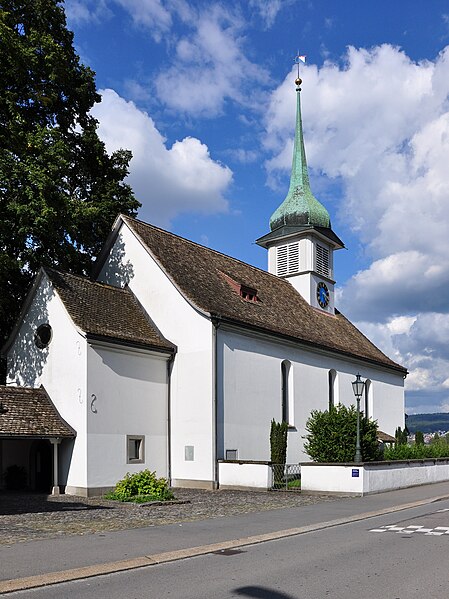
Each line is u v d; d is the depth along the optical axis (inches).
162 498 792.3
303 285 1549.0
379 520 638.5
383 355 1718.8
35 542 482.0
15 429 841.5
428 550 454.9
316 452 996.6
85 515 661.3
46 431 879.1
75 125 1232.8
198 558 430.0
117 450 948.6
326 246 1622.8
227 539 502.6
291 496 885.2
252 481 971.3
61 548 455.8
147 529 557.3
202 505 766.5
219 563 411.2
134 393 992.9
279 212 1593.3
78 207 999.0
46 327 978.7
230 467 994.7
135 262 1138.0
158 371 1047.6
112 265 1168.8
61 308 960.9
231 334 1081.4
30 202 932.0
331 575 371.9
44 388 958.4
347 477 893.2
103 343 943.7
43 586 347.9
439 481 1168.2
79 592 333.7
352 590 335.6
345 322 1701.5
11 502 804.0
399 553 442.6
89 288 1043.9
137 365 1005.8
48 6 1119.0
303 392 1285.7
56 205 951.6
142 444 995.3
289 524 593.0
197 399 1032.2
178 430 1045.2
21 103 1093.1
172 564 409.4
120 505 758.5
